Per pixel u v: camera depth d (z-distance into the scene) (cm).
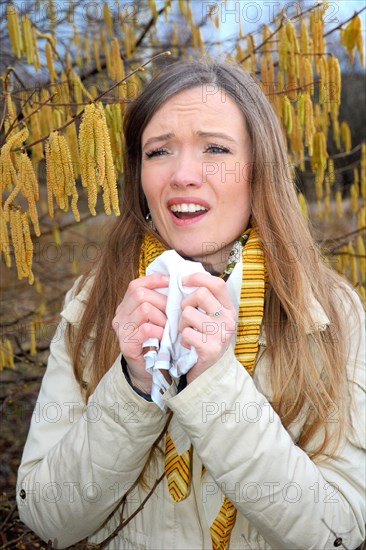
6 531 265
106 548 183
